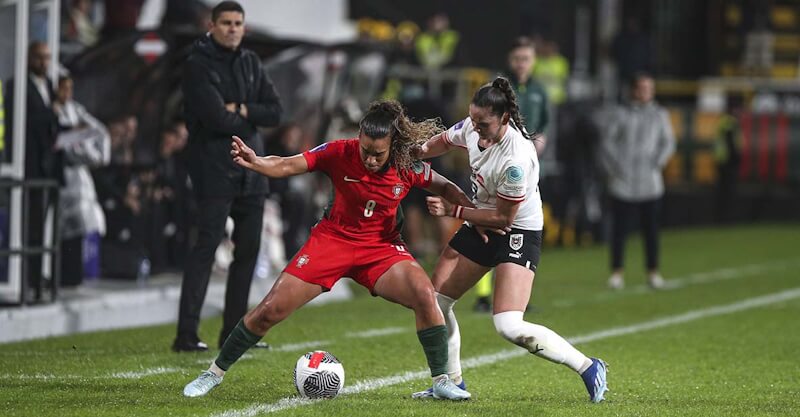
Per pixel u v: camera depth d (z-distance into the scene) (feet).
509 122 77.82
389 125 75.00
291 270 78.84
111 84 137.18
